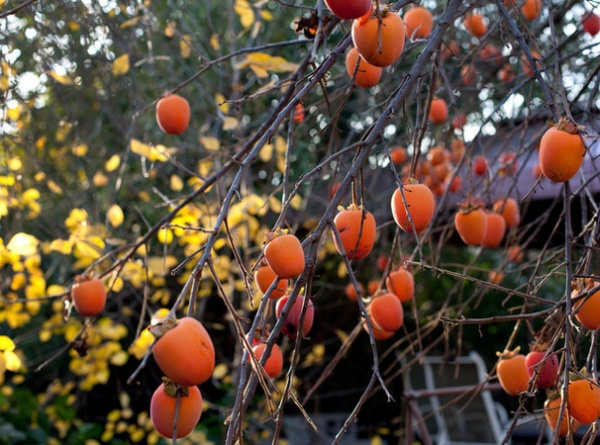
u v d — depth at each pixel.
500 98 3.81
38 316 5.42
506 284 6.40
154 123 5.16
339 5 1.52
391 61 1.63
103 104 4.25
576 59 3.52
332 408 7.22
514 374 1.88
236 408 1.35
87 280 2.24
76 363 4.32
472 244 2.27
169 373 1.26
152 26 4.00
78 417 6.41
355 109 4.19
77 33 3.87
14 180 3.53
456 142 3.47
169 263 3.91
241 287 4.48
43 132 4.75
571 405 1.61
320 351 5.16
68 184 4.92
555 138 1.57
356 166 1.60
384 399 7.23
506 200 2.52
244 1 3.83
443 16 1.81
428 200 1.69
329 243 4.24
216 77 5.11
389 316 2.07
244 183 4.25
